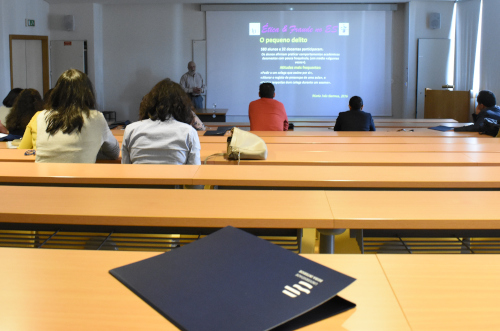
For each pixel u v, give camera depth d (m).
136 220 1.33
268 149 3.05
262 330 0.70
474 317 0.75
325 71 10.87
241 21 10.72
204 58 10.88
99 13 10.83
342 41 10.78
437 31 10.66
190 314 0.75
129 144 2.57
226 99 10.95
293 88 10.91
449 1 10.53
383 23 10.75
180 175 1.93
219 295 0.80
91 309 0.77
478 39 10.15
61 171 2.02
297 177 1.88
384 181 1.83
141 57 10.96
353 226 1.31
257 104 5.03
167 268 0.90
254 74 10.88
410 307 0.79
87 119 2.49
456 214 1.35
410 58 10.67
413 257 1.00
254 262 0.92
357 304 0.80
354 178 1.86
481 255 1.01
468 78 10.48
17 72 10.08
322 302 0.77
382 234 1.45
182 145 2.52
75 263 0.95
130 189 1.64
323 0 10.50
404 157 2.57
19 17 9.58
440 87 10.76
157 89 2.55
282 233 1.44
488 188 1.90
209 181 1.87
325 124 7.05
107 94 11.08
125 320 0.74
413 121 6.87
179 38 10.88
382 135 4.11
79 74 2.51
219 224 1.32
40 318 0.75
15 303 0.79
